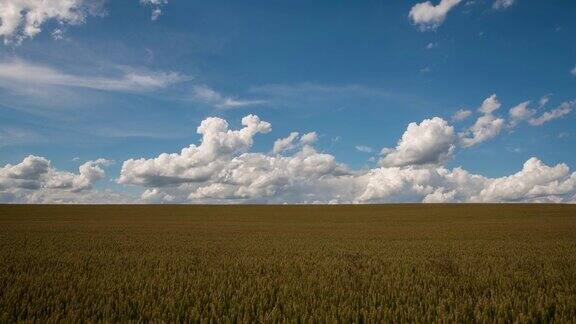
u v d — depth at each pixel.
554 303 8.34
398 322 7.19
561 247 22.25
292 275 11.82
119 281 10.51
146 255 17.25
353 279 11.12
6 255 16.19
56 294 8.94
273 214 71.44
